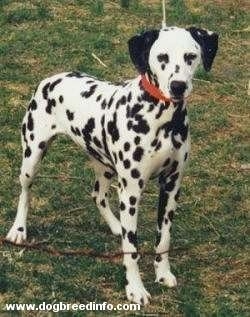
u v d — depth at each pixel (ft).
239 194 31.94
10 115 36.88
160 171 25.13
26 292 25.46
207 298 25.61
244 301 25.59
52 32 44.57
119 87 25.58
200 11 48.14
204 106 38.86
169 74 23.29
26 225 28.71
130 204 25.05
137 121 24.35
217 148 35.45
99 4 47.24
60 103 26.99
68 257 27.22
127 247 25.25
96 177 28.68
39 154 27.84
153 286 26.00
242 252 28.19
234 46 45.14
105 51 43.16
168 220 25.85
